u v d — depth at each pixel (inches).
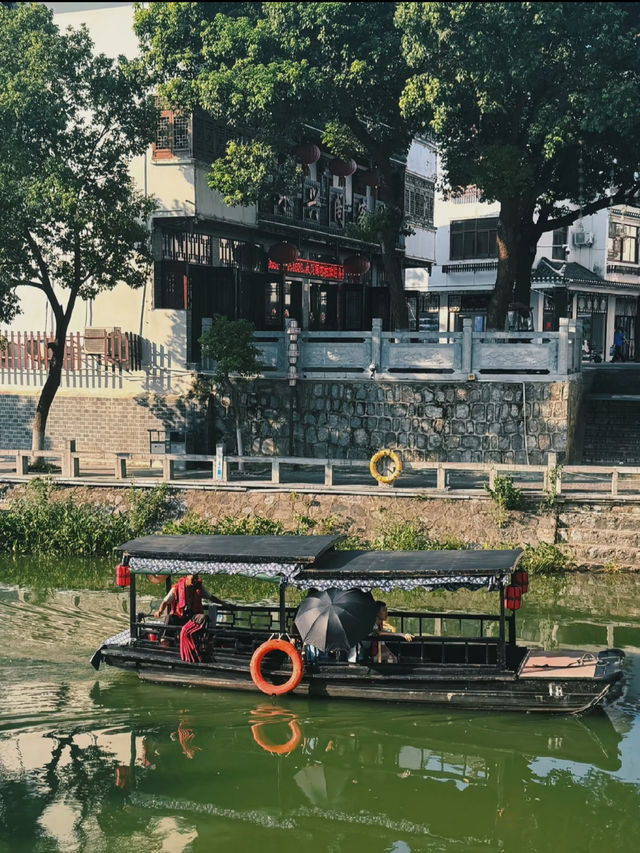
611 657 504.1
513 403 928.3
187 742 466.0
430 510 800.3
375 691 499.5
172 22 943.7
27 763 443.8
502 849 372.8
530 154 1044.5
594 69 860.0
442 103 879.7
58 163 839.1
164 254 1027.9
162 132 1005.8
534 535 780.6
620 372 1218.0
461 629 618.5
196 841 380.8
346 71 902.4
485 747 460.8
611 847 374.0
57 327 942.4
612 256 1814.7
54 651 587.2
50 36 869.8
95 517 854.5
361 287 1337.4
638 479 858.8
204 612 575.8
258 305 1138.0
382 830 390.3
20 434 1074.1
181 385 1014.4
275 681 511.2
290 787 422.0
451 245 1809.8
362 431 969.5
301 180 1131.9
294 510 822.5
